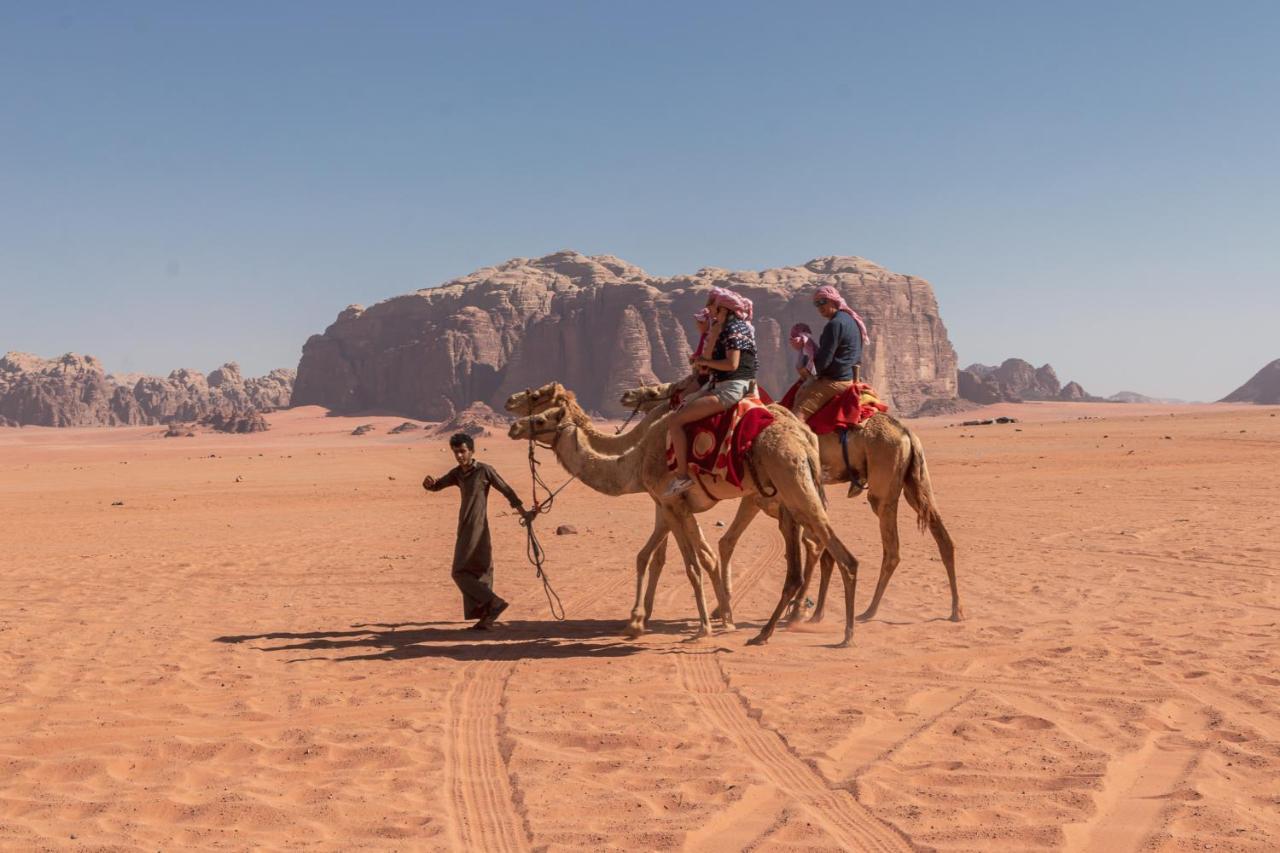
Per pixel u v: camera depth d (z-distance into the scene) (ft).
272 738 23.79
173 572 55.47
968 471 124.88
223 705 26.86
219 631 37.68
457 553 37.24
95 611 42.55
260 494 130.93
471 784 20.34
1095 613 35.63
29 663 32.22
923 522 35.83
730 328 32.78
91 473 215.51
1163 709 23.82
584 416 37.37
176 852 17.17
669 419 33.42
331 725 24.76
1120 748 21.26
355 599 45.32
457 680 29.12
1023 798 18.66
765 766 20.85
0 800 19.92
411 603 43.96
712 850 16.80
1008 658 29.50
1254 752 20.77
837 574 47.50
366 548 65.87
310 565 57.52
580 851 16.83
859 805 18.52
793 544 33.04
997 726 22.89
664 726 23.82
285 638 36.11
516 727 24.08
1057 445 180.04
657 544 35.04
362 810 18.98
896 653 30.68
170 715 25.98
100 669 31.24
